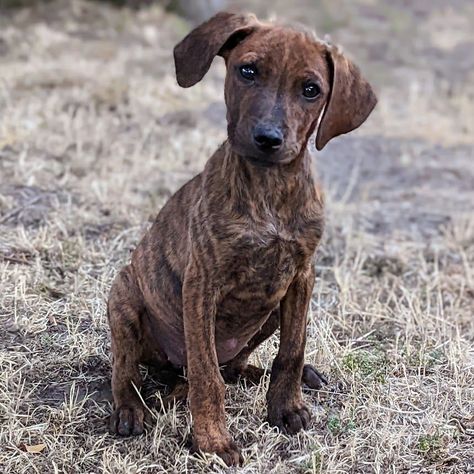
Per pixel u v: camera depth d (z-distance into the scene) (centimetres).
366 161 227
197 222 126
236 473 124
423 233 192
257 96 121
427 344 153
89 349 145
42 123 213
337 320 158
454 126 257
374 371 144
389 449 129
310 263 129
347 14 357
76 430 131
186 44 126
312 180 127
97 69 252
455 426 135
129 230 175
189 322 126
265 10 349
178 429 131
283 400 132
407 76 298
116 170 198
